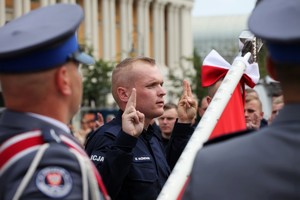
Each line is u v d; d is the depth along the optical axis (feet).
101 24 239.30
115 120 22.29
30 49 12.53
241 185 10.93
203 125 16.08
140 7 252.42
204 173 11.18
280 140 11.04
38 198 12.08
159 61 262.06
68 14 13.07
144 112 22.22
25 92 12.91
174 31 271.49
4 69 12.75
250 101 33.60
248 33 19.97
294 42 10.85
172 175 14.87
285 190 10.77
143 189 21.36
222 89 16.87
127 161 19.92
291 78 11.18
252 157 11.03
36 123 12.95
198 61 213.46
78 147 13.07
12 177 12.35
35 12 13.38
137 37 251.19
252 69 20.48
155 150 22.29
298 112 11.19
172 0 269.03
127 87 22.31
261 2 11.61
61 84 13.03
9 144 12.75
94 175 12.79
